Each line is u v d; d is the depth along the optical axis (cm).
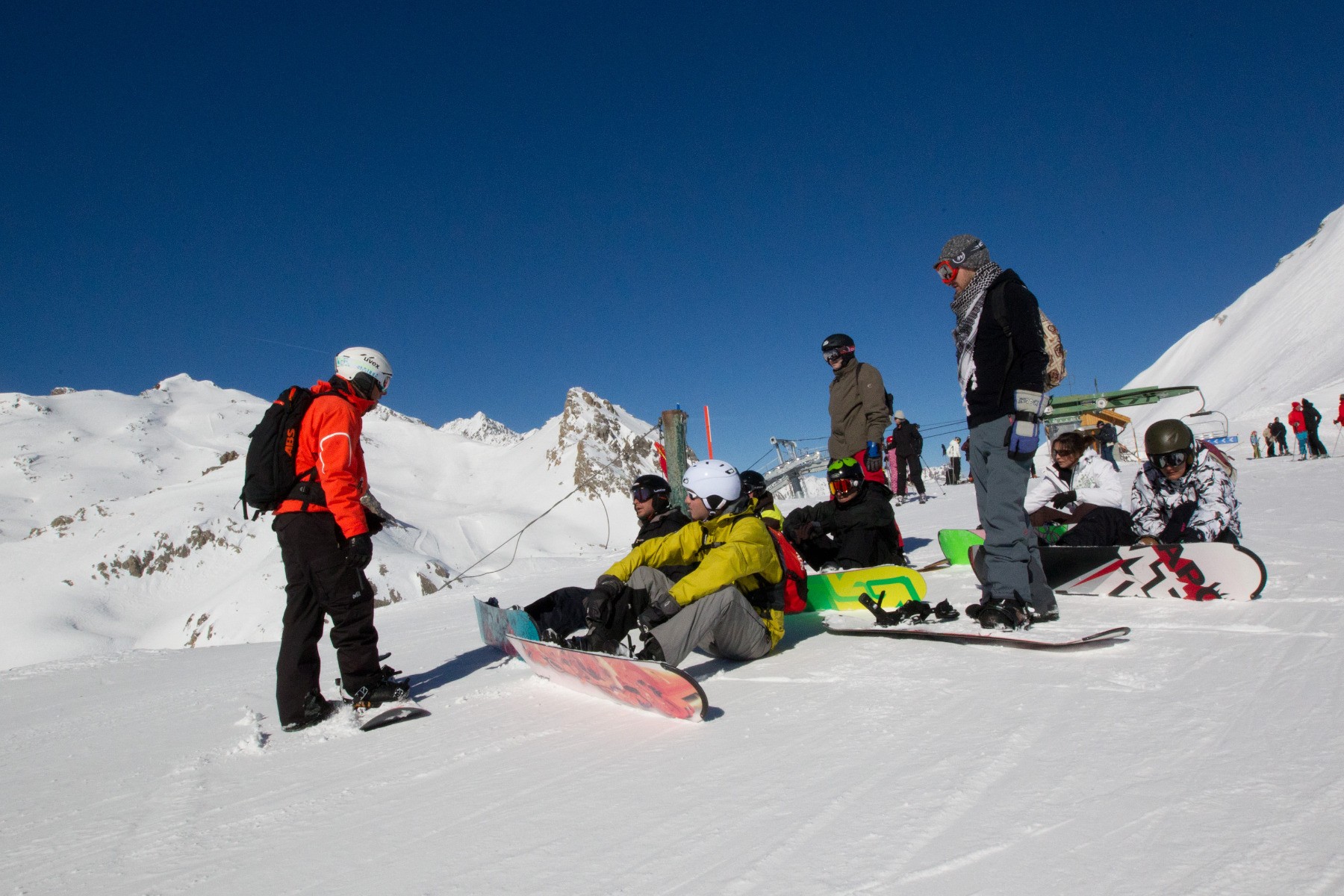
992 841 146
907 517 1169
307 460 320
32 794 261
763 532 320
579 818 179
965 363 338
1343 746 173
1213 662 249
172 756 292
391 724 296
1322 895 118
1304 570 400
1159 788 161
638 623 294
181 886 172
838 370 556
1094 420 2216
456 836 179
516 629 373
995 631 322
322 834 192
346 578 319
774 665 311
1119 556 384
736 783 188
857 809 166
